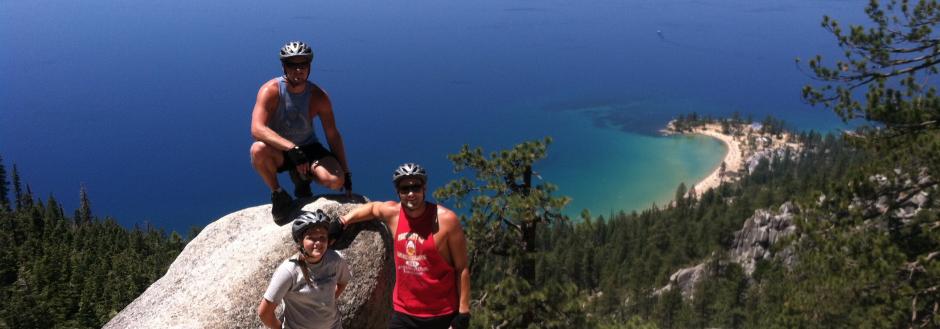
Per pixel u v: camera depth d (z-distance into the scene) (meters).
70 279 81.38
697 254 123.75
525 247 16.12
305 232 4.88
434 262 5.03
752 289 84.94
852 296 14.55
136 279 80.31
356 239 6.24
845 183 14.98
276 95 6.11
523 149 15.99
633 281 115.75
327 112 6.39
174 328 5.53
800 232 15.51
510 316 14.74
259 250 6.03
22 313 71.88
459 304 5.18
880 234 13.95
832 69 15.52
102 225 114.50
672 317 96.88
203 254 6.57
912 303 13.48
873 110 14.41
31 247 92.94
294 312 5.04
